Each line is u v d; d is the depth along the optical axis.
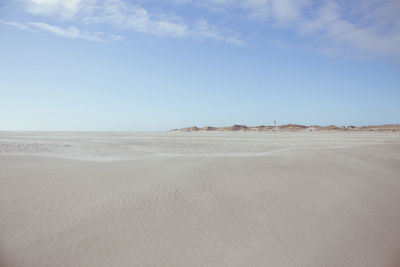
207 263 4.30
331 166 13.23
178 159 14.73
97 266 4.19
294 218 6.17
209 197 7.61
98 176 9.95
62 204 6.83
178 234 5.29
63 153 18.95
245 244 4.91
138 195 7.66
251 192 8.16
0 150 19.06
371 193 8.33
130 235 5.20
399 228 5.69
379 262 4.37
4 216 5.97
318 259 4.43
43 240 4.93
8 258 4.32
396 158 16.75
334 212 6.58
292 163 13.88
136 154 18.83
